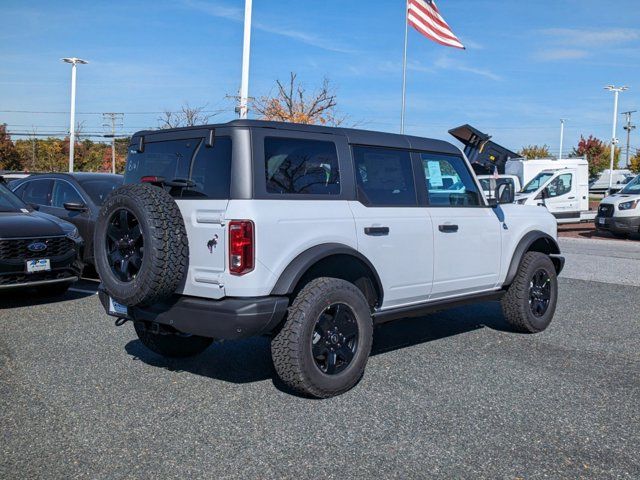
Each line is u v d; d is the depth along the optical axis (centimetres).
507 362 598
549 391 517
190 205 486
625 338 696
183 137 518
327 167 526
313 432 432
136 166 558
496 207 681
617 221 1972
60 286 897
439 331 722
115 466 382
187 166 509
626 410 476
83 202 1038
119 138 7119
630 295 961
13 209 899
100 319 763
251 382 537
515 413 468
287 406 480
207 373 561
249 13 1433
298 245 485
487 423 449
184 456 396
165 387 522
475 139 1605
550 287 721
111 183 1091
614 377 555
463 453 401
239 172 472
